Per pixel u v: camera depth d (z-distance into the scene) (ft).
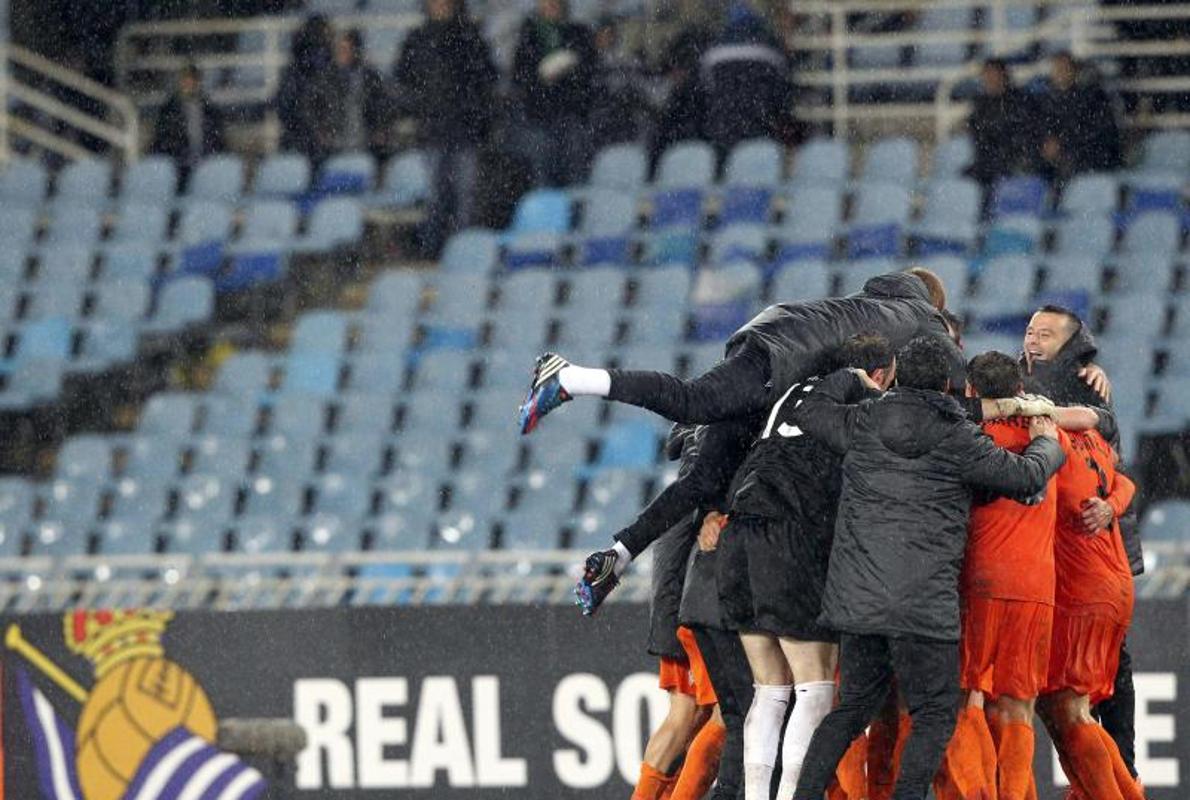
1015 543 86.89
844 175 190.60
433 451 165.99
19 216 199.41
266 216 195.83
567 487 160.86
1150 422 162.81
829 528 86.28
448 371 175.73
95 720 119.55
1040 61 199.00
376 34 218.59
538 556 125.49
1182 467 161.79
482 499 161.07
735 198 188.34
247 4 219.20
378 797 117.70
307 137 199.62
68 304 191.83
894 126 204.54
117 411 184.24
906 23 207.00
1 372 184.75
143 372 186.09
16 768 119.75
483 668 117.39
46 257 195.72
